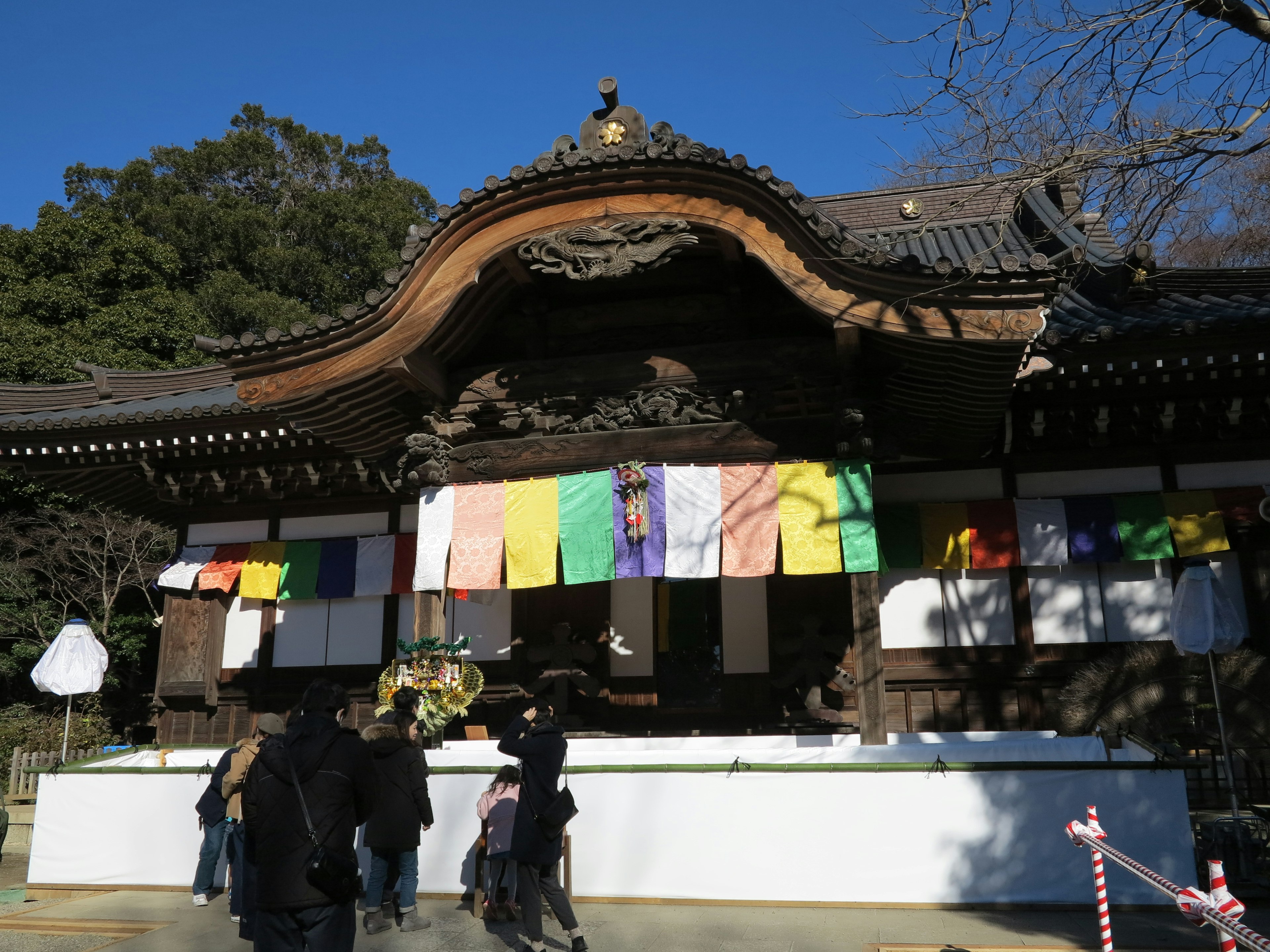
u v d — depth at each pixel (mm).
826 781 6832
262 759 4336
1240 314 8812
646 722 10688
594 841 6984
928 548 10438
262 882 4164
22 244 24516
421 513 9789
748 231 8516
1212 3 7070
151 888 7711
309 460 11789
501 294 9867
